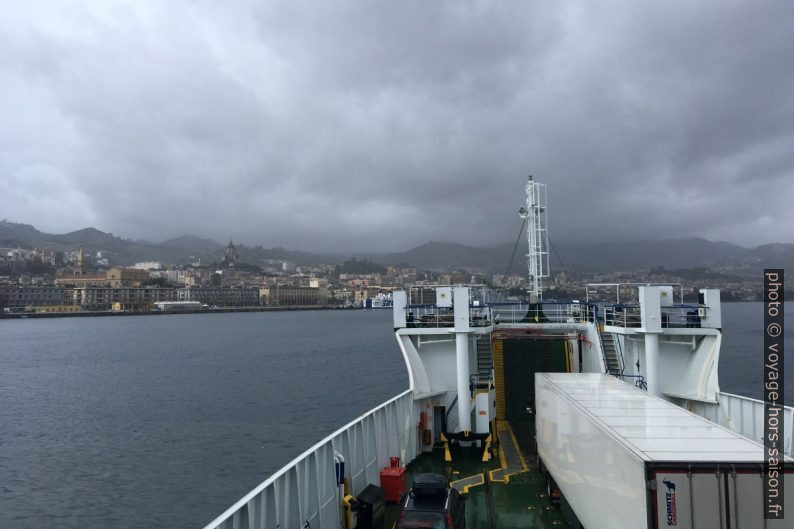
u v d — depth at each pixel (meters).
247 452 43.44
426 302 23.66
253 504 10.07
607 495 10.07
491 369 24.14
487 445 20.22
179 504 32.97
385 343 149.25
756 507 7.87
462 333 20.89
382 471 16.50
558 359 28.14
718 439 9.54
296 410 59.38
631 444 9.23
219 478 37.38
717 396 18.94
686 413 11.84
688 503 7.96
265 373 90.00
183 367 100.94
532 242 28.91
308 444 45.62
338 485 13.77
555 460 14.98
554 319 27.30
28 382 84.88
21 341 172.62
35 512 32.19
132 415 58.59
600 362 22.55
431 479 13.16
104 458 42.56
